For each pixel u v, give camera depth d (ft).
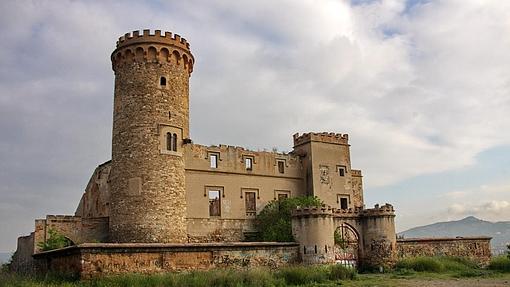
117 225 134.62
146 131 138.00
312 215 140.36
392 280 119.75
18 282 96.99
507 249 197.98
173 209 137.18
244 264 125.49
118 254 105.09
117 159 139.13
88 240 141.18
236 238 165.48
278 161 183.32
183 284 97.45
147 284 96.32
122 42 144.97
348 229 162.30
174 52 146.30
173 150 141.18
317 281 115.96
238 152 174.19
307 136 188.65
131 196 134.10
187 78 151.23
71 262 104.83
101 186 176.24
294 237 142.72
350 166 195.42
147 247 108.99
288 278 114.21
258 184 176.04
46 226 136.87
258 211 173.17
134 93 140.26
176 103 144.46
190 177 160.66
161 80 142.72
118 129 140.77
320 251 138.21
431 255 166.50
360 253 153.89
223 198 166.61
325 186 185.78
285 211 162.20
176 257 113.39
